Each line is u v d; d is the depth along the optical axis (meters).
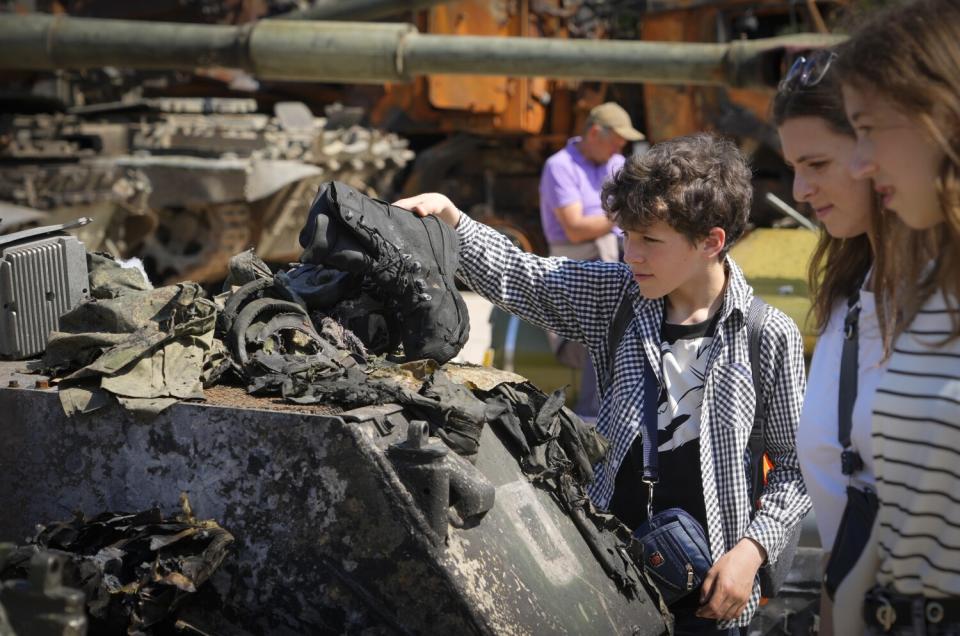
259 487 2.20
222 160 8.80
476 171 12.55
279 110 11.77
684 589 2.66
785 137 2.16
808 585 3.37
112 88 9.87
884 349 1.97
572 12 11.59
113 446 2.30
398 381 2.44
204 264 9.27
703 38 10.34
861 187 2.07
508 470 2.48
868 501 2.03
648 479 2.73
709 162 2.65
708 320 2.79
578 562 2.46
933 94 1.74
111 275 2.89
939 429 1.85
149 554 2.15
